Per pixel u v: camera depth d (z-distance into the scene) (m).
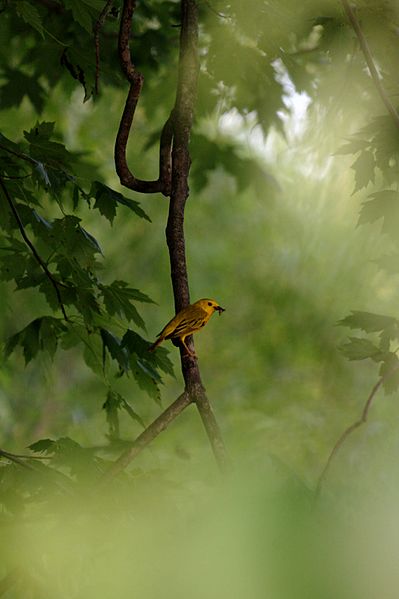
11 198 7.05
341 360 15.85
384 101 5.84
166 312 20.92
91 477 5.93
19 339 7.49
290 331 15.90
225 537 1.42
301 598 1.35
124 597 1.78
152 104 12.68
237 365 18.41
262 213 19.11
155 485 5.34
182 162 5.94
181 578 1.48
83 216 19.91
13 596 4.38
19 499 5.38
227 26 8.81
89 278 7.04
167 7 11.60
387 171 6.34
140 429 19.59
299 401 16.11
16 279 7.24
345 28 7.27
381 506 1.56
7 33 10.75
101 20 6.26
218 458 4.96
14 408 18.91
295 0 7.40
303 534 1.41
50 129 7.04
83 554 4.16
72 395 19.61
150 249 20.69
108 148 18.09
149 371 7.15
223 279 19.69
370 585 1.35
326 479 2.25
